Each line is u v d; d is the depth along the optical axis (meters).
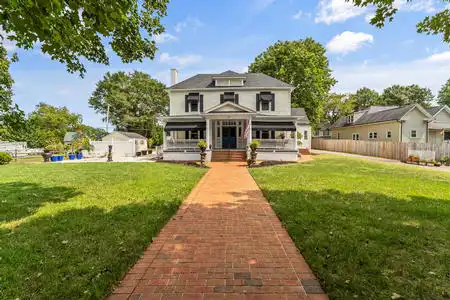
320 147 37.28
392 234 3.96
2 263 3.07
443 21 4.78
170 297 2.47
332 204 5.81
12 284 2.63
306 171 12.00
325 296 2.48
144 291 2.57
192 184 8.55
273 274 2.90
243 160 18.34
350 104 43.34
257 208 5.76
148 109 45.03
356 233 4.03
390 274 2.84
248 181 9.52
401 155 19.06
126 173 11.26
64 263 3.09
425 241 3.72
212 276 2.87
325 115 46.41
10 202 6.09
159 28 7.15
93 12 2.98
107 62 7.02
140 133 45.84
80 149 22.58
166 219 4.89
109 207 5.66
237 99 20.95
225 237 4.04
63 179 9.55
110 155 18.89
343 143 29.72
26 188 7.80
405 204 5.84
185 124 20.34
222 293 2.54
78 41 3.66
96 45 6.10
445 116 26.59
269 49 29.81
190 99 21.16
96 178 9.80
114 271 2.91
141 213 5.20
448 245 3.60
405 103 50.66
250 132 18.30
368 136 30.78
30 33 2.93
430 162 15.70
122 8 3.21
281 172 11.69
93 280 2.70
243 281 2.76
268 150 18.30
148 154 30.75
